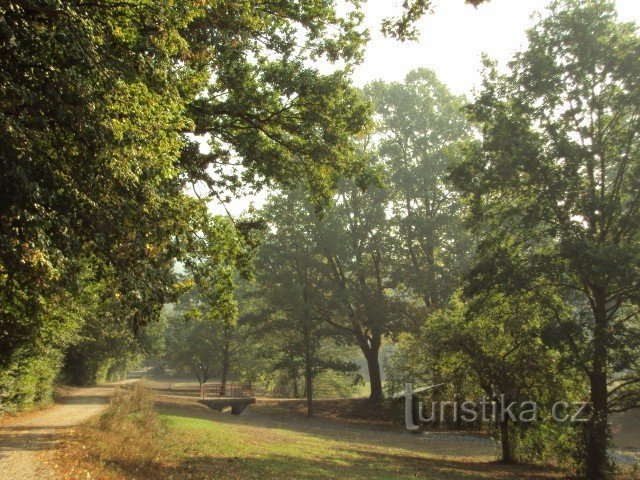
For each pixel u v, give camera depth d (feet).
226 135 55.72
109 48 29.86
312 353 148.25
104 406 95.20
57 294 36.60
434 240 143.54
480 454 88.48
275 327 148.36
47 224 24.49
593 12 72.79
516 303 75.36
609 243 65.82
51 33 25.14
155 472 43.45
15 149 23.03
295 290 138.41
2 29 23.26
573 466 67.05
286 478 49.78
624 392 72.23
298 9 52.08
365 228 146.00
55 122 26.71
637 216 68.85
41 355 82.07
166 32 31.53
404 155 148.25
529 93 74.43
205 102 51.37
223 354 208.44
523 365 72.49
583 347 66.33
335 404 161.07
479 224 82.53
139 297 29.94
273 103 54.39
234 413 149.28
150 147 31.01
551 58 72.49
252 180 59.72
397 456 80.33
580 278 70.95
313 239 143.95
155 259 33.63
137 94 29.68
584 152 69.56
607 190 77.10
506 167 73.00
